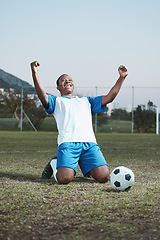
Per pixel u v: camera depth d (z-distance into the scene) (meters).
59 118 3.82
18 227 1.98
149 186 3.40
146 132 27.00
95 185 3.47
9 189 3.12
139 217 2.20
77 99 3.99
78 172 4.68
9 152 7.98
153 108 26.97
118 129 27.20
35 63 3.64
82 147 3.70
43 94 3.73
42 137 16.67
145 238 1.80
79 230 1.93
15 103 28.81
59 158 3.59
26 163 5.66
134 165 5.47
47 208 2.43
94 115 27.33
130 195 2.93
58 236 1.82
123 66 3.88
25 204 2.54
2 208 2.40
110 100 3.95
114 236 1.82
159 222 2.09
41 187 3.28
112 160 6.24
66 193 2.98
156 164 5.64
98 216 2.22
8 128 28.80
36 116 28.08
